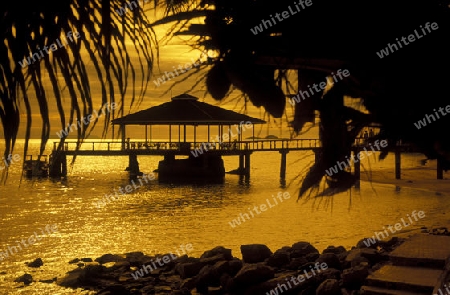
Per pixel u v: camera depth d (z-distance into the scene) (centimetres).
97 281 898
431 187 3656
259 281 738
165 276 888
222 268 791
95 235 2236
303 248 938
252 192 4288
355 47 137
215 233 2169
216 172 5388
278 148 4731
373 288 580
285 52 135
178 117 3756
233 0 132
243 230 2170
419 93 136
